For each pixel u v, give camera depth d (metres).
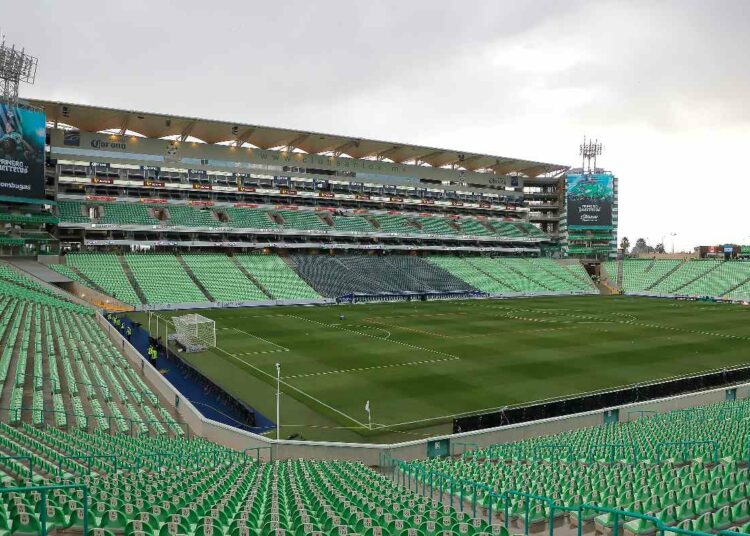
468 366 43.59
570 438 24.81
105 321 54.31
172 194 99.75
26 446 19.33
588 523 13.69
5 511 11.28
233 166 104.12
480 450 23.98
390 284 99.62
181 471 18.59
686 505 12.93
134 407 29.23
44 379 30.75
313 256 104.81
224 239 100.00
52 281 71.69
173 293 79.75
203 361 44.75
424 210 125.12
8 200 66.25
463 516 12.91
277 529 11.17
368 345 51.94
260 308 80.44
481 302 93.56
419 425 30.23
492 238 124.81
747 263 111.25
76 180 90.44
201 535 10.89
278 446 24.23
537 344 53.22
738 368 42.34
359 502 14.82
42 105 80.75
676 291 111.06
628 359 46.78
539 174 136.88
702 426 24.92
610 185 125.44
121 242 88.62
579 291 115.06
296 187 110.31
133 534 10.53
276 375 40.31
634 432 24.75
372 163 118.38
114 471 17.34
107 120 88.44
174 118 88.38
